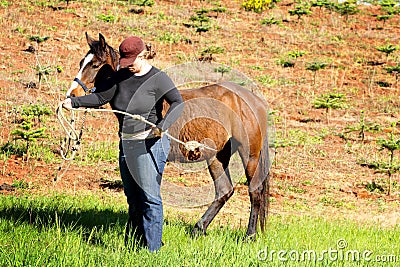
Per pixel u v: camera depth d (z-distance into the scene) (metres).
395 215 12.56
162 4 31.84
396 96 23.62
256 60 25.94
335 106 20.30
